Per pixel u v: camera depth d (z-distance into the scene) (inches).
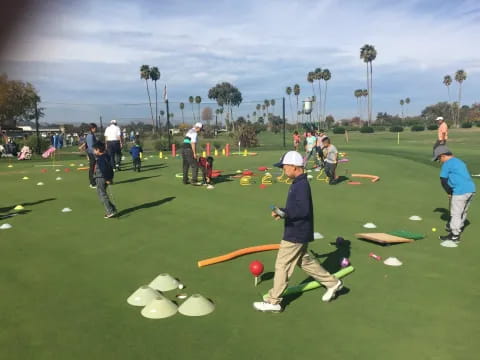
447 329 159.8
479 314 171.9
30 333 159.8
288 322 167.0
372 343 150.1
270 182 546.6
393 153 940.6
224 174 642.2
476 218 340.2
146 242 283.0
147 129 1705.2
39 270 230.1
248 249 256.5
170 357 142.3
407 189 483.5
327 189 491.8
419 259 242.5
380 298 188.7
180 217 356.8
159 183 544.7
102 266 235.9
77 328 163.5
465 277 213.3
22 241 287.6
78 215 366.6
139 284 209.2
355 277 215.3
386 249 263.0
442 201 414.3
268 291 198.2
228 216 359.9
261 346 148.9
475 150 969.5
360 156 866.8
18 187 528.7
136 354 144.3
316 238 288.7
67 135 1742.1
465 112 4539.9
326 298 184.2
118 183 548.1
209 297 192.2
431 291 195.9
